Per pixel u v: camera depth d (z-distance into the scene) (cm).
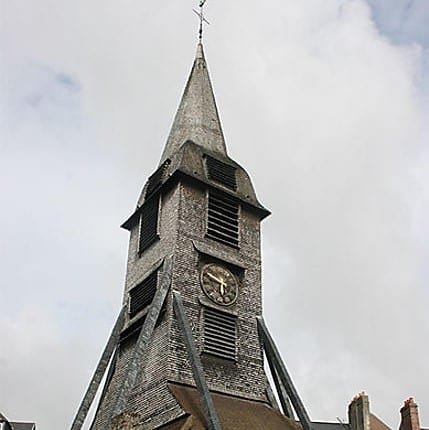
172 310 3012
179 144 3847
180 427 2442
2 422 3966
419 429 3284
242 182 3694
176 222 3278
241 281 3356
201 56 4416
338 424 4053
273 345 3192
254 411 2866
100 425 3109
